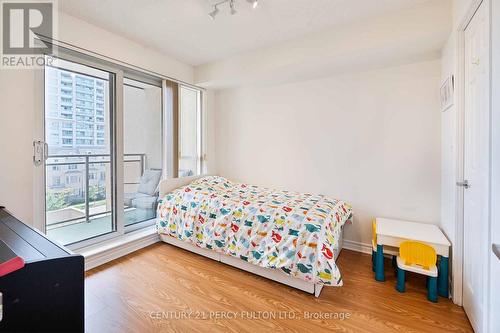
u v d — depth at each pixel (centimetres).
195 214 245
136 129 286
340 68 267
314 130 300
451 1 185
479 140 146
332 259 172
